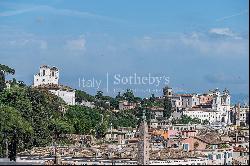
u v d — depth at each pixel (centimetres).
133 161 13012
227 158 16475
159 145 19062
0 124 17088
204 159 15200
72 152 14862
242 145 19025
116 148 16875
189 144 18275
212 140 18588
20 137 17762
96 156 13788
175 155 14612
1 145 16738
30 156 14188
